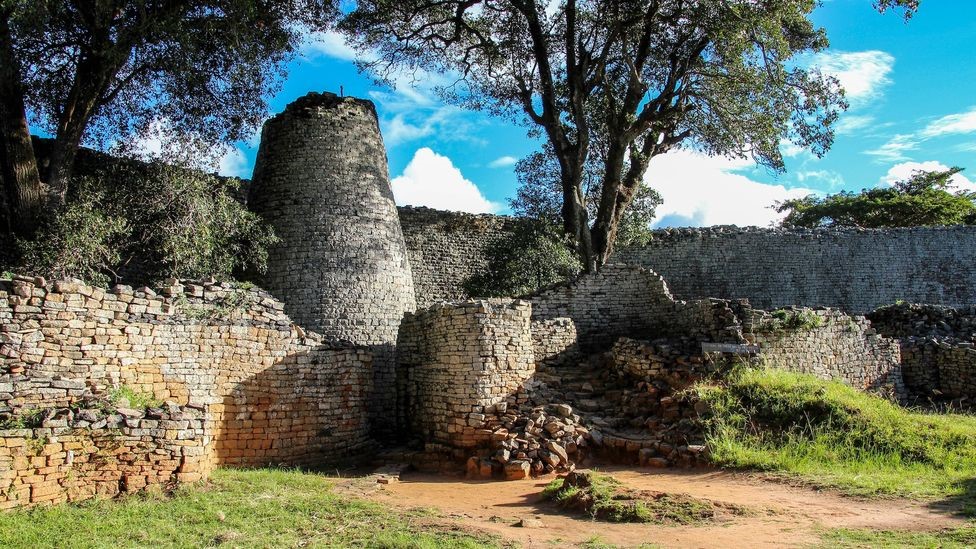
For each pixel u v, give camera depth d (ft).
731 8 77.66
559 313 67.31
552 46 95.09
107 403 40.14
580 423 49.55
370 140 71.92
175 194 61.93
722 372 52.60
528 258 87.20
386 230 70.44
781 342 57.11
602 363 59.77
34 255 54.39
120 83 66.39
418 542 30.27
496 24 93.97
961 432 45.62
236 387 50.21
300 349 53.62
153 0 62.80
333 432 54.03
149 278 65.51
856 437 44.45
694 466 43.73
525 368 53.26
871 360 63.00
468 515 36.01
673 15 84.12
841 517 32.53
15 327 40.68
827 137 88.69
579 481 38.99
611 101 92.48
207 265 61.21
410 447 54.75
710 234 109.09
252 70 68.44
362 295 67.00
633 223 104.78
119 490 38.40
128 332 45.21
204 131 72.13
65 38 64.18
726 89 87.04
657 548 28.58
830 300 108.68
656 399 51.96
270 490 40.22
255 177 71.92
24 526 31.58
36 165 59.47
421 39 91.09
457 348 52.60
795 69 87.86
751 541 29.32
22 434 35.17
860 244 110.63
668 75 94.63
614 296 68.44
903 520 31.58
